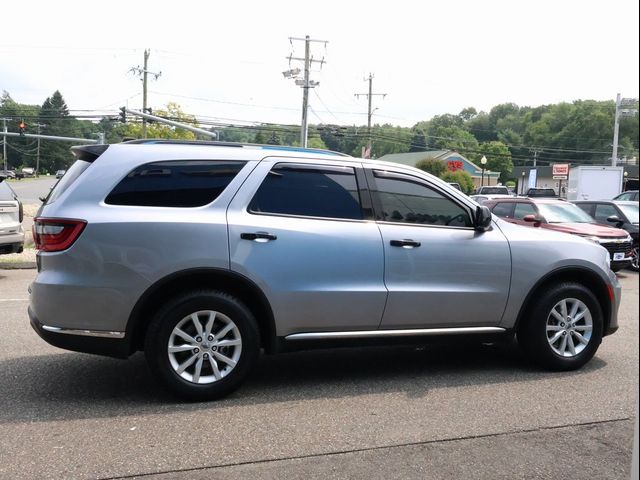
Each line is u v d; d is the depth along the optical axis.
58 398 4.50
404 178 5.07
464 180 58.22
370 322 4.80
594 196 28.09
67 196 4.32
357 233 4.75
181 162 4.51
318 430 3.99
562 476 3.42
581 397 4.71
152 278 4.25
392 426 4.08
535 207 12.90
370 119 61.78
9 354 5.68
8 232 10.03
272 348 4.60
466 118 115.69
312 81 38.97
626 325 7.45
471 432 4.00
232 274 4.39
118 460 3.49
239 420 4.13
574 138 88.81
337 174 4.86
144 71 48.44
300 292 4.56
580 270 5.44
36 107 117.44
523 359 5.83
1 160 113.00
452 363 5.66
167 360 4.32
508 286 5.19
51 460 3.48
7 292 9.19
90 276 4.18
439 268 4.97
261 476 3.35
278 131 54.19
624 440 3.91
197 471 3.39
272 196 4.64
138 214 4.29
